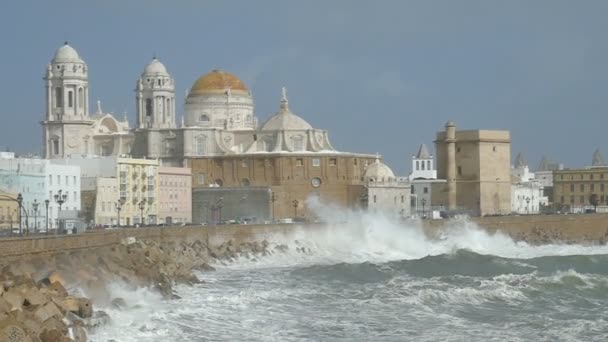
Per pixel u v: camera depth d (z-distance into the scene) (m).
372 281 158.50
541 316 122.81
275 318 114.69
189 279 150.75
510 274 166.75
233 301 125.50
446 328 112.50
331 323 113.31
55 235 139.38
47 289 98.50
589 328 113.69
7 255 115.38
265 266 193.62
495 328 113.31
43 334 81.88
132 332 97.31
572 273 160.75
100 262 132.88
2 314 81.88
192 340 97.88
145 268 141.00
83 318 95.94
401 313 122.25
